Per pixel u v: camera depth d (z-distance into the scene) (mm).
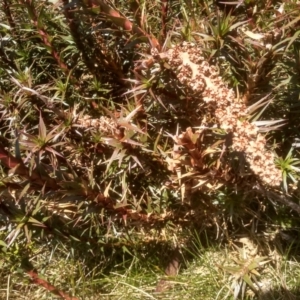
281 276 837
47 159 815
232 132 557
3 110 830
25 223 710
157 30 759
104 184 817
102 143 764
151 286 884
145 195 851
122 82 827
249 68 690
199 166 653
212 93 559
